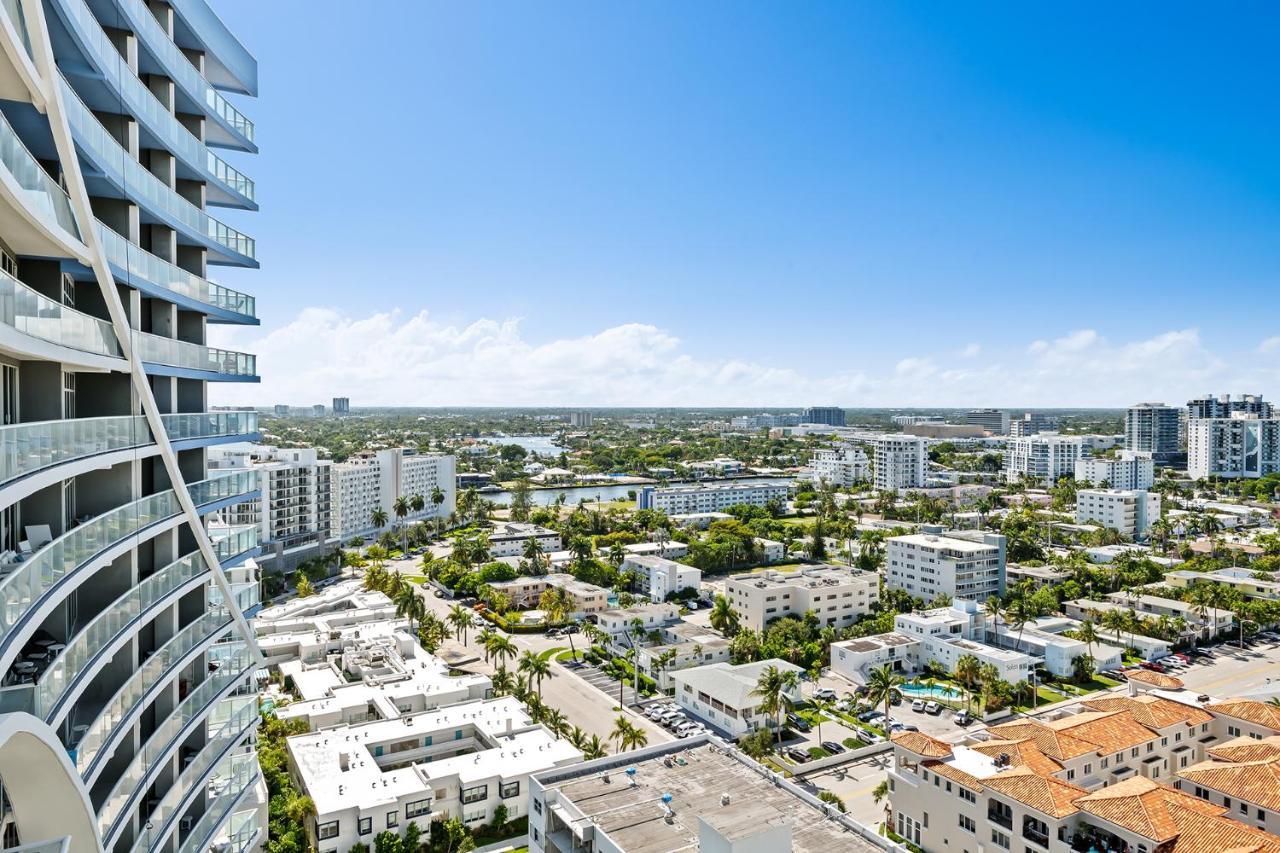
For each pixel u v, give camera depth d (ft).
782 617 492.95
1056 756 253.65
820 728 343.67
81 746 100.68
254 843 174.19
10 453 79.36
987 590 547.08
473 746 296.71
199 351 141.18
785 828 148.05
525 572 611.47
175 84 139.54
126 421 113.60
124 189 117.29
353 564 634.43
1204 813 207.10
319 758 267.59
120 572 123.34
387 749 282.77
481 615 516.32
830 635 449.06
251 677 182.19
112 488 121.90
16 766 88.94
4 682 100.99
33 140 104.47
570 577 579.48
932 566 547.08
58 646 108.37
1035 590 562.66
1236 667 439.22
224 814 151.84
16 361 107.14
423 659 383.45
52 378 110.22
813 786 294.05
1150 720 281.13
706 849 148.05
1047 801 215.31
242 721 160.97
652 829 170.19
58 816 95.50
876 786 292.61
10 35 76.69
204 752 145.59
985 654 403.95
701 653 422.82
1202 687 407.64
